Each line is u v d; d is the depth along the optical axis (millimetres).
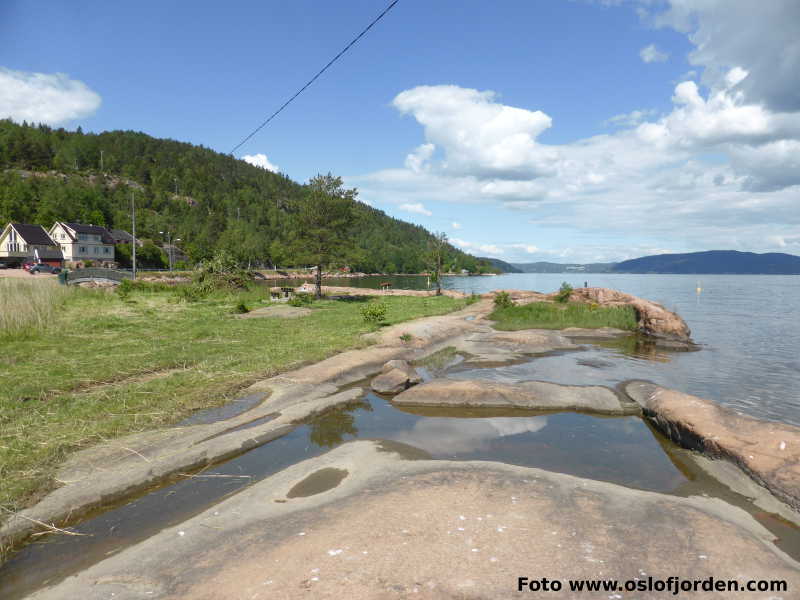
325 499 5168
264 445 7059
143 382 9562
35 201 107688
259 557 3990
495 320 23172
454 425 8102
